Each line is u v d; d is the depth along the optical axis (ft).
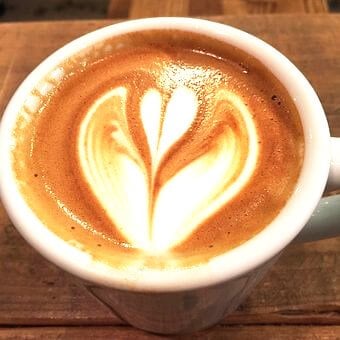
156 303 0.35
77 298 0.44
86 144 0.43
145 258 0.35
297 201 0.34
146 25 0.46
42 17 0.96
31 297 0.45
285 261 0.45
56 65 0.45
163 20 0.47
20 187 0.37
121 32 0.46
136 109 0.45
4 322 0.44
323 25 0.61
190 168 0.41
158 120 0.44
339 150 0.36
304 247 0.46
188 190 0.39
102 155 0.42
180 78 0.46
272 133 0.42
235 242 0.36
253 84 0.45
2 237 0.48
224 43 0.46
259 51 0.44
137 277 0.32
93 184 0.40
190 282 0.31
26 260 0.46
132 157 0.42
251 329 0.44
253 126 0.42
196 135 0.43
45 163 0.41
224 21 0.62
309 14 0.62
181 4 0.66
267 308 0.44
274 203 0.37
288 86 0.41
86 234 0.37
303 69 0.57
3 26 0.63
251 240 0.33
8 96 0.57
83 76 0.46
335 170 0.35
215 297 0.36
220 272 0.32
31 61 0.59
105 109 0.45
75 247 0.34
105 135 0.43
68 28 0.62
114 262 0.33
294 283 0.44
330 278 0.45
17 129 0.41
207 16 0.63
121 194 0.39
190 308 0.37
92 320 0.44
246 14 0.64
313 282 0.44
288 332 0.43
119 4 0.71
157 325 0.42
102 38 0.46
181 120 0.44
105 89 0.46
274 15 0.62
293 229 0.33
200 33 0.46
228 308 0.41
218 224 0.37
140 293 0.32
